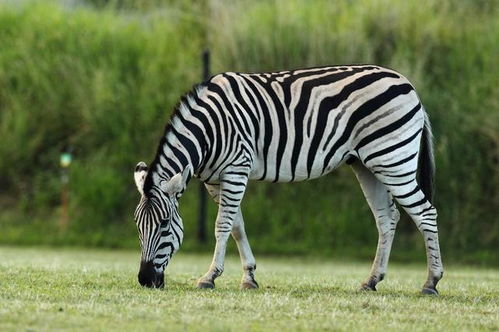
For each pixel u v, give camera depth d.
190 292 18.61
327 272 30.36
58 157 51.34
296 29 50.25
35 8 58.53
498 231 44.44
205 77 45.56
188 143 19.36
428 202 20.34
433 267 20.33
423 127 20.80
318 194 47.19
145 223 18.84
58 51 55.00
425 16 52.03
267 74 20.56
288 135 20.11
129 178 50.09
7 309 15.57
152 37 55.72
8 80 53.62
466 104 47.06
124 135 50.75
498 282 25.66
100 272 23.75
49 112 52.34
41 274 22.30
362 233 45.59
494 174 45.41
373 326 15.30
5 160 51.31
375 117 20.09
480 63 49.50
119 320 14.95
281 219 46.75
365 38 50.19
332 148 20.22
